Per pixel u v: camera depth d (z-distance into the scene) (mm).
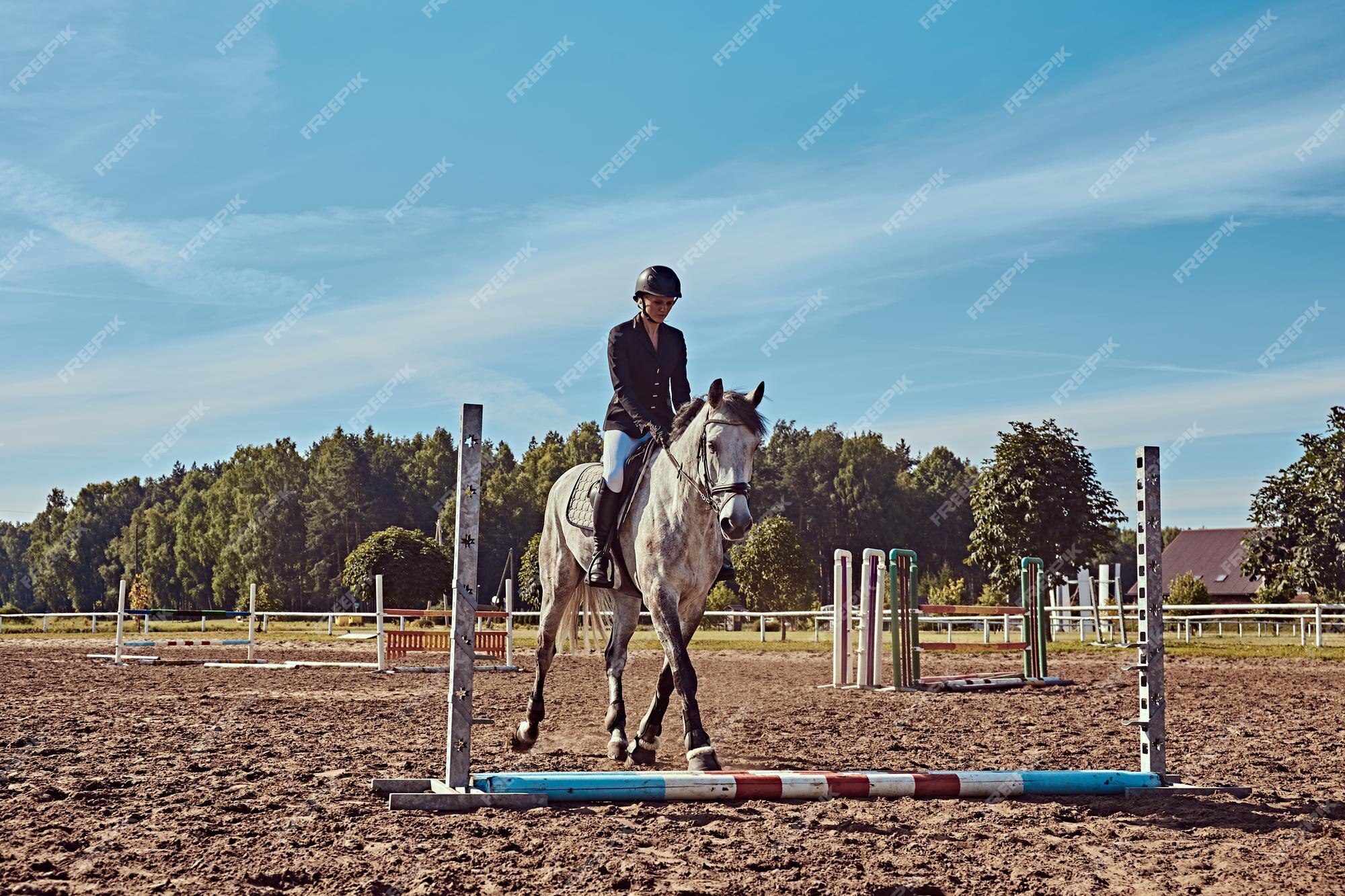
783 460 85438
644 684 15047
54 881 4188
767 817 5414
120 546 100562
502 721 10062
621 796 5727
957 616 16000
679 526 6504
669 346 7703
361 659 21734
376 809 5570
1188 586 39656
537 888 4121
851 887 4164
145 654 23266
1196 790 6082
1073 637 32969
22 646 26109
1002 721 10242
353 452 82000
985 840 4961
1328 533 35031
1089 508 37625
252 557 79562
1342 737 8727
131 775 6797
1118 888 4172
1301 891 4137
